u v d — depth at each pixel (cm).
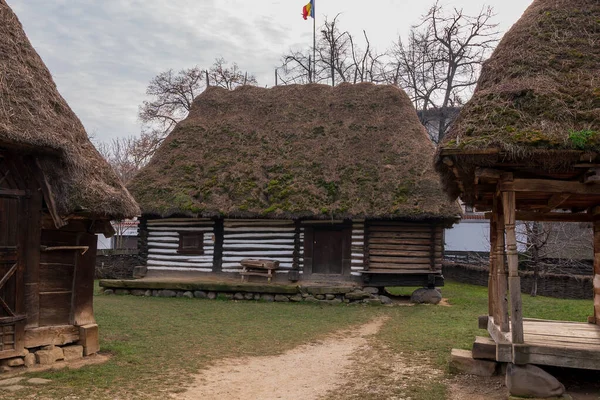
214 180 1858
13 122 748
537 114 651
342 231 1759
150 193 1872
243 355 936
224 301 1664
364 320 1334
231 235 1847
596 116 630
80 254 891
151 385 725
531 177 679
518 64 725
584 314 1352
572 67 705
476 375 771
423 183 1680
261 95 2180
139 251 1952
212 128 2084
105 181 896
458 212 1595
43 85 877
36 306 816
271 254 1795
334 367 858
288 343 1047
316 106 2075
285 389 730
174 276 1895
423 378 765
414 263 1678
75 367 804
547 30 754
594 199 780
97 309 1409
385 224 1698
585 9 765
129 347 958
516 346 630
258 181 1812
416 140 1853
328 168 1803
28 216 809
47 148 787
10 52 842
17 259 790
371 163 1794
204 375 793
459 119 691
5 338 770
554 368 763
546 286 1964
